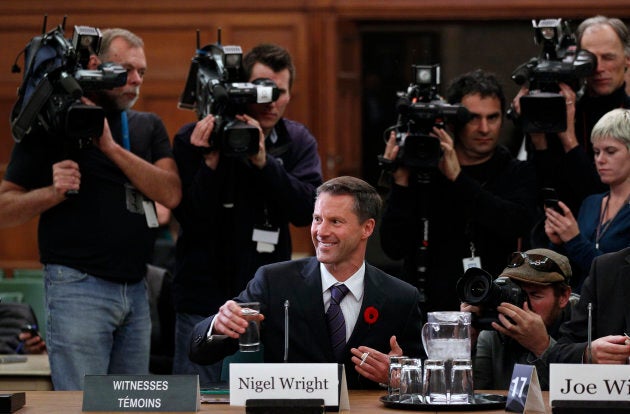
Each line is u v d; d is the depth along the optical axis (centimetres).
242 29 2877
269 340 1123
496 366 1216
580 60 1424
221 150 1408
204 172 1425
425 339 985
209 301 1442
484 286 1112
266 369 916
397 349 1070
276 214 1466
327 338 1116
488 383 1220
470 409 938
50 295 1405
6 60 2894
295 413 909
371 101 2920
